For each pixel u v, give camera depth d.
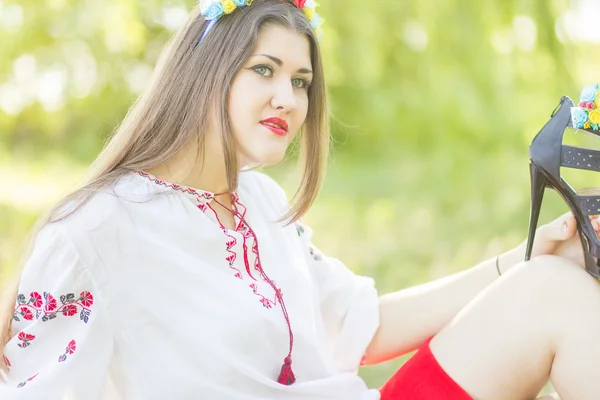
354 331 2.60
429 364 2.35
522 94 7.32
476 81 7.30
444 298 2.62
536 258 2.32
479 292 2.59
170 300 2.08
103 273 2.03
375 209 7.67
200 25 2.21
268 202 2.52
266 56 2.14
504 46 7.21
